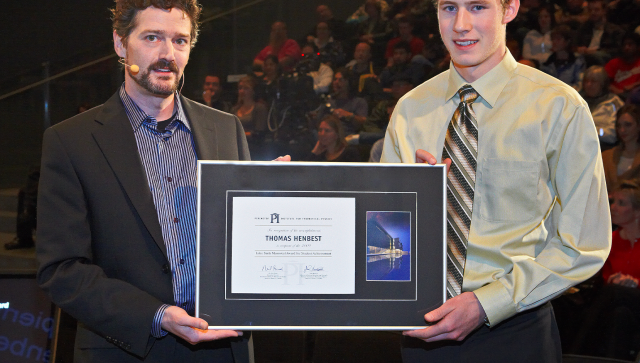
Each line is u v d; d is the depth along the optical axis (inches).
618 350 109.7
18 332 91.4
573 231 53.6
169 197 56.2
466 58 54.4
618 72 155.7
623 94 152.5
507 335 54.5
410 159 59.8
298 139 172.1
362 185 52.0
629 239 121.0
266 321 51.5
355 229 51.9
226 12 176.6
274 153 171.8
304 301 51.6
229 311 51.3
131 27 54.6
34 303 92.7
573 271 52.9
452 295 53.9
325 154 164.7
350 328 51.4
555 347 56.3
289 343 101.3
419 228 51.9
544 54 169.5
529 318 54.8
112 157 54.4
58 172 54.0
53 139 54.8
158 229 53.9
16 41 170.2
